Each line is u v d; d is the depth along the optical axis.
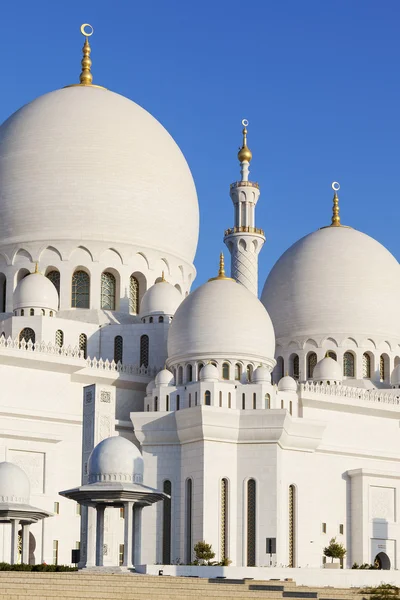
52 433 135.75
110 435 122.00
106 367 141.88
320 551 142.00
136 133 157.12
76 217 152.38
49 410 136.38
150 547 134.50
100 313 150.62
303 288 164.25
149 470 136.38
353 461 148.12
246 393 136.75
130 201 154.25
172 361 142.50
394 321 164.25
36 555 131.38
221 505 133.12
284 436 135.88
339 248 165.75
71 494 104.94
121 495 103.56
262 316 142.88
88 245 152.38
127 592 91.19
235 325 140.12
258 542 132.38
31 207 152.62
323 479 145.00
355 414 150.00
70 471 136.25
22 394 135.12
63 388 138.25
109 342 147.88
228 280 144.38
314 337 162.62
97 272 152.25
